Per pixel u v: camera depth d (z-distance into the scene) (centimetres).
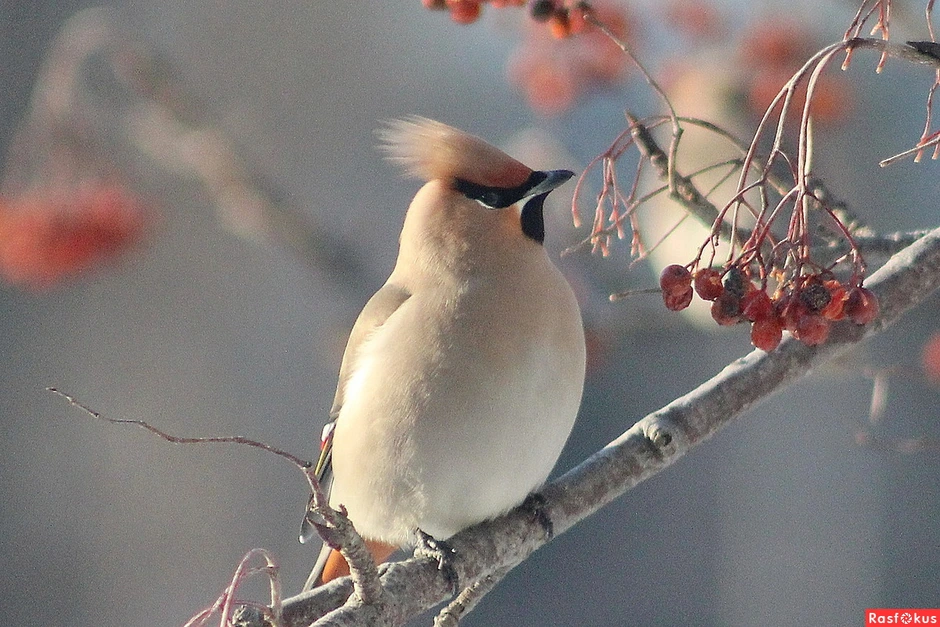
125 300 1700
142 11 1798
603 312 1074
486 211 709
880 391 771
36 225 1055
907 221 1442
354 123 1947
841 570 1547
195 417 1695
